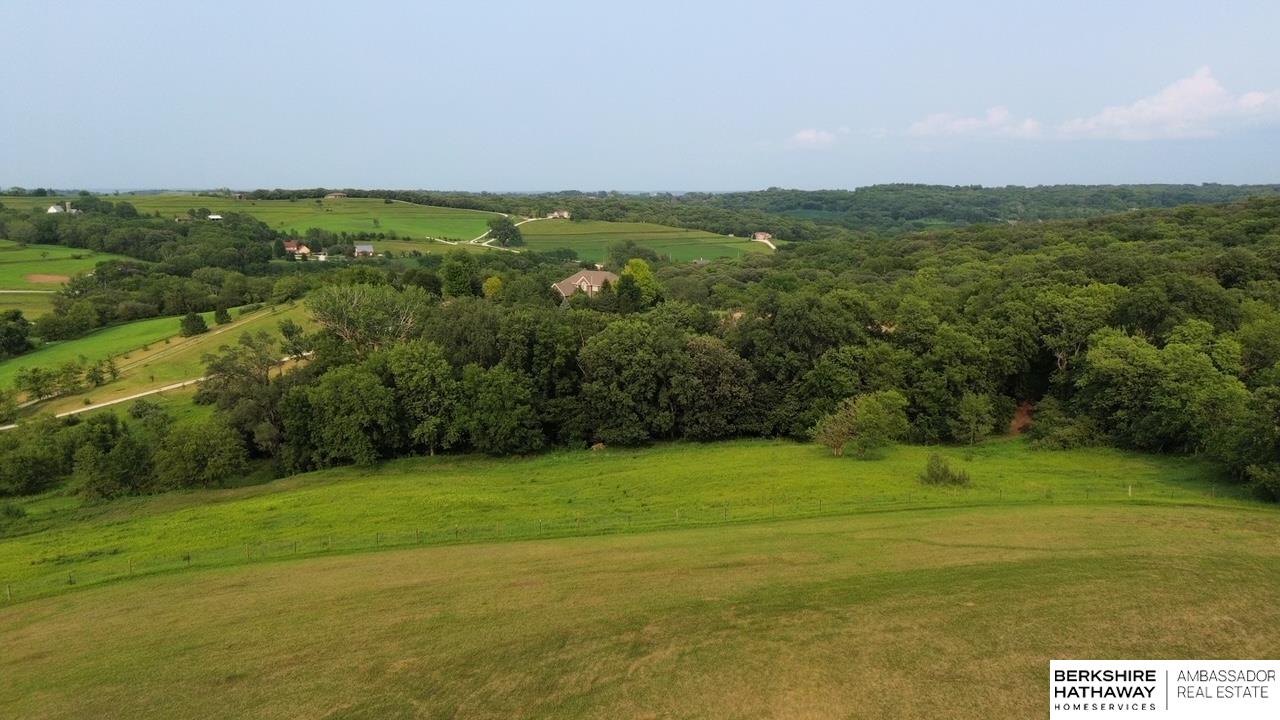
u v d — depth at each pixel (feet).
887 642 78.64
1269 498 137.28
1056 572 97.09
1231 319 218.79
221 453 196.75
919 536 117.70
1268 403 141.28
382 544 129.18
